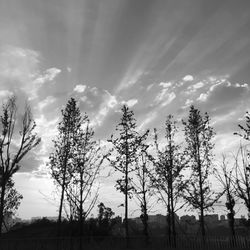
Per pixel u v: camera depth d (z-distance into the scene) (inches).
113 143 1396.4
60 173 1115.3
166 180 1346.0
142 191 1392.7
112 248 1152.8
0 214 947.3
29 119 975.0
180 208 1307.8
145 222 1382.9
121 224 1624.0
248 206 623.5
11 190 1114.1
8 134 939.3
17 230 1375.5
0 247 943.0
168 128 1451.8
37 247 983.6
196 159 1360.7
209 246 1085.8
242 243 985.5
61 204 1133.1
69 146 1143.6
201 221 1246.3
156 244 1306.6
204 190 1278.3
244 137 836.6
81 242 1056.2
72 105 1229.7
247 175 640.4
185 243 1206.9
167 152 1396.4
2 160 924.6
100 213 1505.9
